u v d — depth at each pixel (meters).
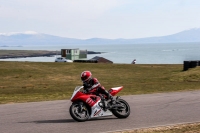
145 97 19.58
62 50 104.81
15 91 28.39
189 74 37.38
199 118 12.52
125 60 189.25
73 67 58.41
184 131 9.98
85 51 109.81
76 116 11.88
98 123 11.62
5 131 10.43
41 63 62.59
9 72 49.31
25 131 10.39
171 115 13.22
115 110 12.42
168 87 27.58
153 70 53.53
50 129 10.68
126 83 35.62
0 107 16.27
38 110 15.11
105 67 59.16
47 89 30.05
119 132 9.93
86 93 12.12
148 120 12.15
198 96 19.64
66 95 23.03
